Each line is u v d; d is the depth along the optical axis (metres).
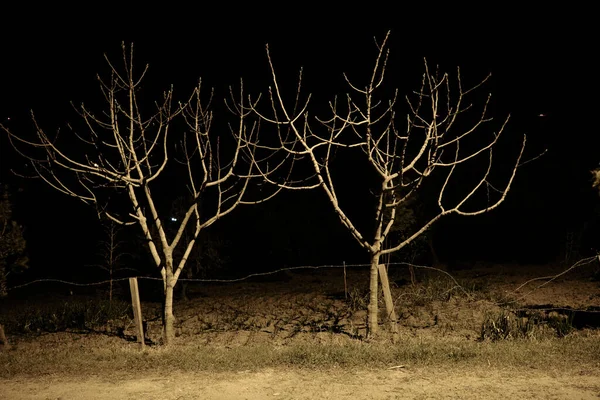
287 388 6.28
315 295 14.04
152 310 13.31
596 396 5.76
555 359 7.19
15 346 10.04
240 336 10.29
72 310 12.38
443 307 11.68
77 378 7.02
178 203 14.79
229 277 18.28
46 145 9.07
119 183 10.24
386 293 9.25
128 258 18.78
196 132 9.73
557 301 11.89
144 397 6.12
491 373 6.66
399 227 14.18
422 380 6.45
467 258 19.33
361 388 6.20
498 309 11.21
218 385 6.48
